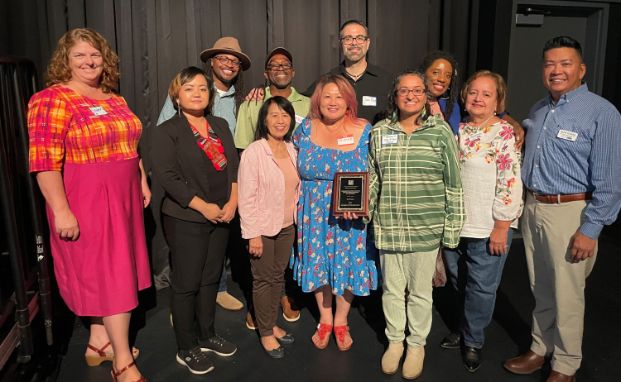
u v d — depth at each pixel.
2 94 2.48
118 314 2.38
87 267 2.30
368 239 2.64
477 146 2.35
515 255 4.23
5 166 2.26
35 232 2.52
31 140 2.12
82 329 3.08
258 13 3.69
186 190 2.37
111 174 2.30
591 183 2.16
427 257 2.43
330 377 2.58
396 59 4.01
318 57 3.86
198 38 3.62
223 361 2.72
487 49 4.23
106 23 3.36
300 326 3.11
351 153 2.52
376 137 2.42
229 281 3.81
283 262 2.69
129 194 2.40
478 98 2.32
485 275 2.46
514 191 2.29
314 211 2.59
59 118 2.14
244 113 3.14
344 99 2.53
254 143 2.54
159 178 2.36
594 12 4.63
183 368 2.66
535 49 4.72
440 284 2.76
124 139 2.35
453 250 2.65
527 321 3.15
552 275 2.33
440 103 2.81
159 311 3.35
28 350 2.44
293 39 3.79
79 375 2.61
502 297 3.48
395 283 2.54
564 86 2.17
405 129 2.37
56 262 2.38
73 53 2.21
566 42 2.16
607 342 2.88
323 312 2.85
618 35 4.54
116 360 2.45
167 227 2.51
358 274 2.58
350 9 3.81
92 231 2.27
